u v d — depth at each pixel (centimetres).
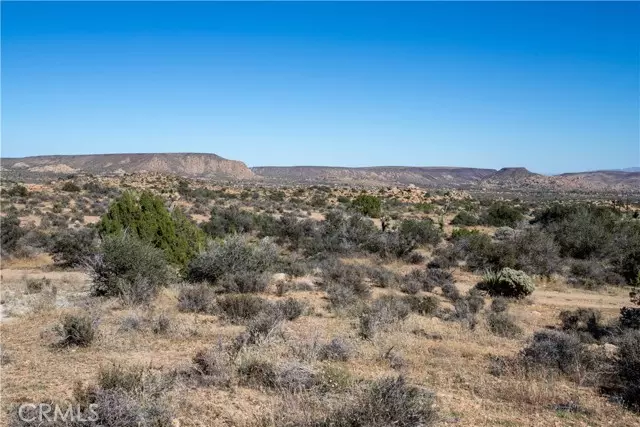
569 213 4234
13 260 2823
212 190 9394
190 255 2233
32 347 1040
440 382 877
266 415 663
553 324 1647
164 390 692
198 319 1357
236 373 836
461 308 1619
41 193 6962
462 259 3027
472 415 709
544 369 946
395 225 4278
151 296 1593
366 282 2242
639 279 2295
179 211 2448
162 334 1160
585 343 1275
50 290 1841
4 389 764
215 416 669
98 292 1670
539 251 2767
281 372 796
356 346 1067
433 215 6725
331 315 1510
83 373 855
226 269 2053
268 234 3906
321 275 2364
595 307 1995
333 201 8362
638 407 761
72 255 2577
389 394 611
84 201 6450
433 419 630
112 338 1095
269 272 2181
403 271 2728
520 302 2039
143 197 2277
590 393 841
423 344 1167
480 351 1130
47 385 785
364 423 578
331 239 3316
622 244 3098
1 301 1603
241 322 1325
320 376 788
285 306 1423
